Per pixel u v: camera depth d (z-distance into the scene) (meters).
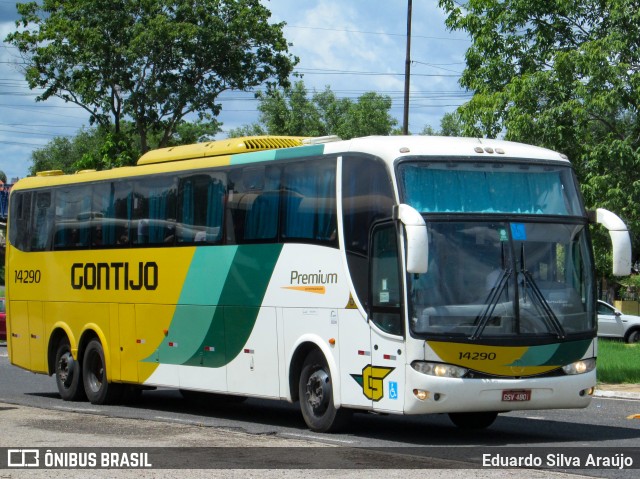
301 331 14.20
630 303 50.66
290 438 13.02
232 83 48.16
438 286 12.49
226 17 48.28
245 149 15.86
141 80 47.19
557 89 27.89
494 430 14.59
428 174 12.88
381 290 12.84
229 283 15.63
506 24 29.48
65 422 14.65
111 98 48.09
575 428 14.85
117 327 18.20
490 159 13.16
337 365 13.53
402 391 12.45
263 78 48.72
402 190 12.73
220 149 16.33
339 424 13.76
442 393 12.27
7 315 21.34
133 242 17.84
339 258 13.59
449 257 12.60
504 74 29.73
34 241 20.59
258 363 15.03
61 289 19.72
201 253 16.27
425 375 12.27
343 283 13.48
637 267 53.97
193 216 16.55
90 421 14.81
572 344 12.86
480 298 12.56
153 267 17.33
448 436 13.78
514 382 12.49
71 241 19.48
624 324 37.62
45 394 21.08
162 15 46.19
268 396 14.84
